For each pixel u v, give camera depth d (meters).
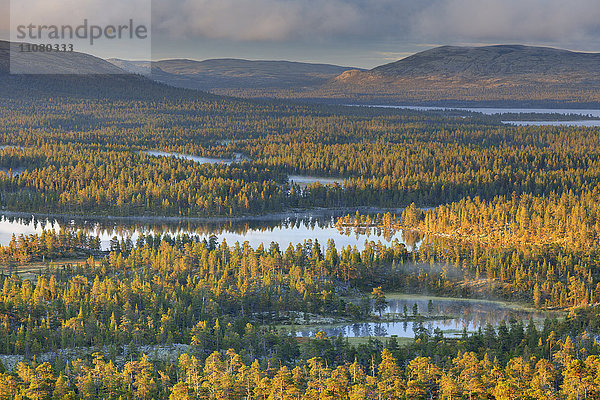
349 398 165.25
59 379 169.62
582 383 165.88
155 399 169.75
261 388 168.38
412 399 167.00
